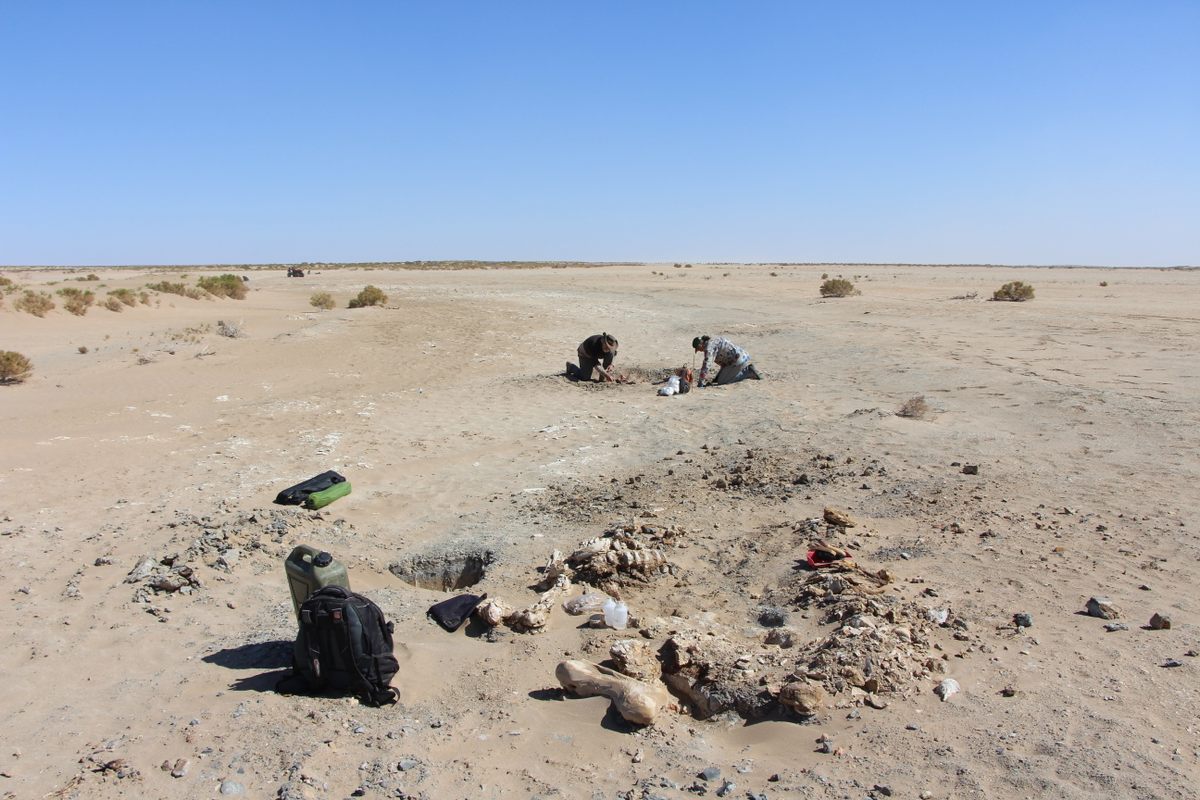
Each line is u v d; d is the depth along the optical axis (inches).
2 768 157.6
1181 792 128.5
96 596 254.1
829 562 238.7
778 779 143.0
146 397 632.4
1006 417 432.8
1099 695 160.6
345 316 1224.8
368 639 179.9
